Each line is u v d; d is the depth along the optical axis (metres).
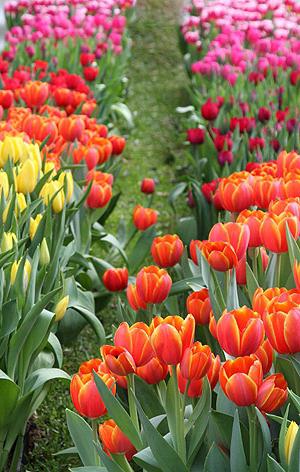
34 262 3.65
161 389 2.73
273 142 6.38
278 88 8.23
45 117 5.83
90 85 8.59
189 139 6.83
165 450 2.39
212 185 5.63
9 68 8.71
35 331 3.66
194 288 3.77
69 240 4.80
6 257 3.45
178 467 2.41
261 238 3.08
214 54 9.80
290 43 10.54
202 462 2.61
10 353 3.53
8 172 4.29
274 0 11.64
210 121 7.37
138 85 11.80
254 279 3.12
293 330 2.33
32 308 3.46
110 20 12.18
